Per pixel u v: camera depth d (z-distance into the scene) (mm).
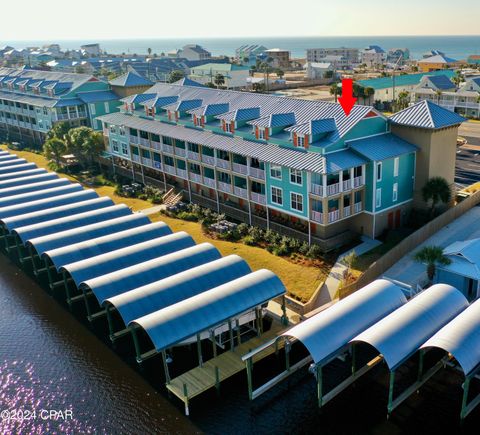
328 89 170375
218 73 181000
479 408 30516
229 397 32781
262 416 31141
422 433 29078
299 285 44062
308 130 49875
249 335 38906
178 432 30234
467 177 68812
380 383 33312
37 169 75250
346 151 50125
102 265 42844
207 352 37219
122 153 77812
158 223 51188
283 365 35344
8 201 61250
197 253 43719
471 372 27969
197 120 63781
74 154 87062
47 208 59094
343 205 49250
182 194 68375
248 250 51719
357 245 50625
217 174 60219
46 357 37781
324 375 34219
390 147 51094
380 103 128750
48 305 45469
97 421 31391
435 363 34781
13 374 36031
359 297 34844
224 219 59312
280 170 51406
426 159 52062
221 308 35094
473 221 52656
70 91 100062
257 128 55406
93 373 35750
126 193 71875
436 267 40906
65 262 44375
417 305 33094
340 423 30234
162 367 35969
